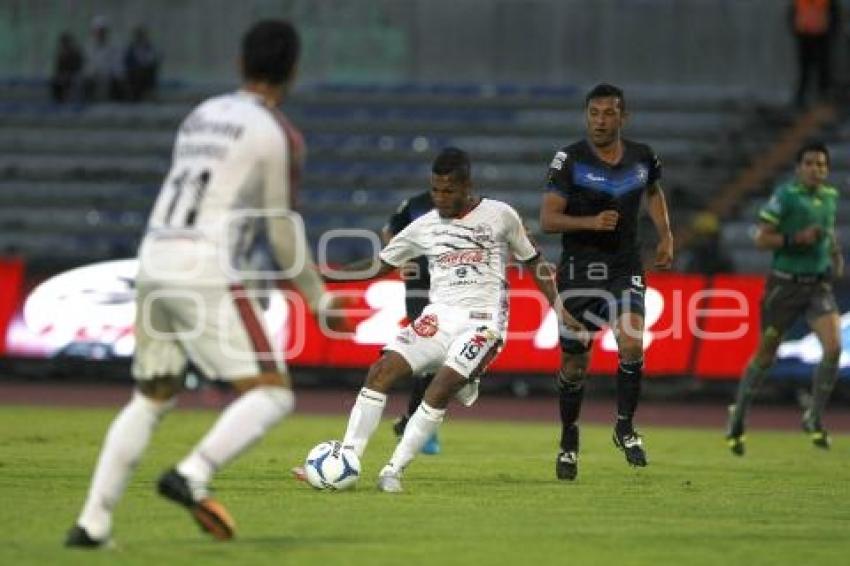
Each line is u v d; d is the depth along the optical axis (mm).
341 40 111375
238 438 25453
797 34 104000
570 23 109875
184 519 29812
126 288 79188
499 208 37562
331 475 35531
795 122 105500
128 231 100000
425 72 111125
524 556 26156
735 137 105062
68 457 44219
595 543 27938
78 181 104562
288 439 53812
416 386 47281
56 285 78938
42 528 28375
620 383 40938
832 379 53781
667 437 60500
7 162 105500
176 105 110000
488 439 56500
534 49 110312
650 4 109438
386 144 106750
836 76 106938
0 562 24188
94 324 79188
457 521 30656
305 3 111375
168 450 48125
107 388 78250
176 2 111750
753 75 109062
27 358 79062
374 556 25656
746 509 34188
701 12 109000
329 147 106188
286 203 25641
